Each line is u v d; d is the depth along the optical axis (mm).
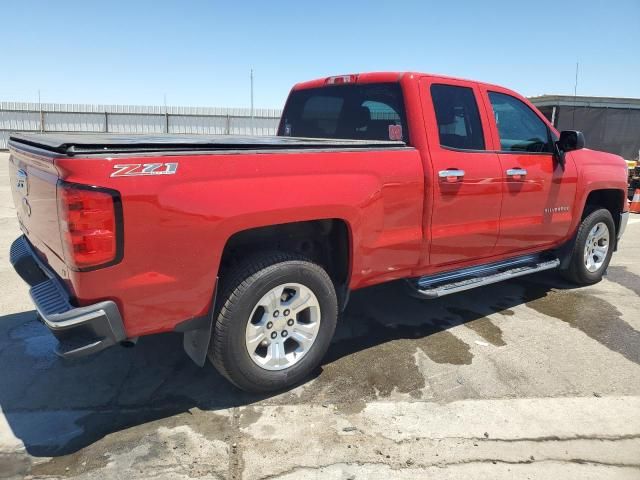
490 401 3320
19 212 3797
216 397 3328
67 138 3029
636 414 3205
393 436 2945
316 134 4953
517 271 4762
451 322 4613
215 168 2832
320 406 3240
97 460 2699
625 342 4246
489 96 4422
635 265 6703
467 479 2607
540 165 4707
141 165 2598
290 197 3094
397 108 3982
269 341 3275
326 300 3426
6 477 2562
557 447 2873
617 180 5617
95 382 3498
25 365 3723
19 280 5570
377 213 3568
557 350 4074
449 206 3988
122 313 2703
